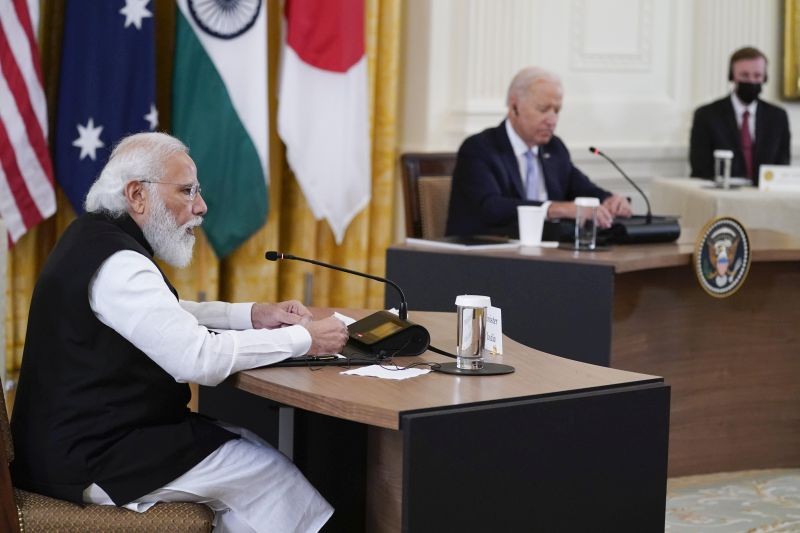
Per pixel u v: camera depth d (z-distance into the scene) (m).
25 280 5.73
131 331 2.68
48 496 2.69
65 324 2.73
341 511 3.02
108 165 2.91
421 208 5.55
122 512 2.65
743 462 4.81
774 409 4.84
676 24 7.70
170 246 2.91
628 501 2.73
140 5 5.66
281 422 3.10
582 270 4.17
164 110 6.19
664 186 7.03
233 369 2.76
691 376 4.61
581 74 7.47
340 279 6.79
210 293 6.22
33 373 2.77
